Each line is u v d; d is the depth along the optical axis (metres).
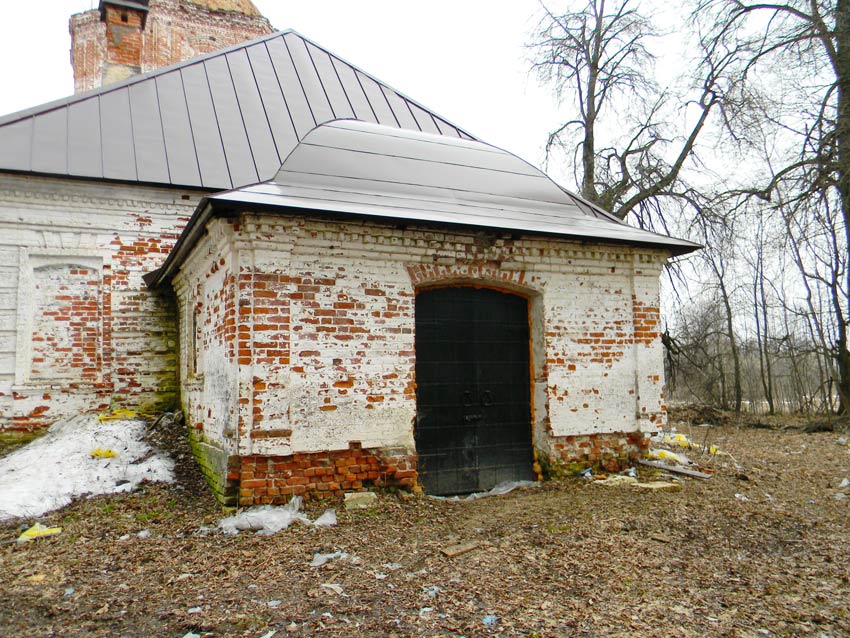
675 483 7.39
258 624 3.77
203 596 4.20
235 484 6.14
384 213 6.33
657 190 19.12
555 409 7.65
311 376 6.37
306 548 5.14
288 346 6.25
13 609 4.07
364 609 3.96
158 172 10.11
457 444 7.41
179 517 6.19
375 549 5.13
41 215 9.62
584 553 5.05
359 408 6.56
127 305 10.06
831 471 9.12
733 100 16.83
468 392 7.54
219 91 12.45
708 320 22.62
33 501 6.60
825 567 4.86
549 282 7.79
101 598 4.21
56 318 9.73
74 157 9.74
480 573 4.60
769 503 6.83
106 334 9.92
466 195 7.91
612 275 8.16
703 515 6.18
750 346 23.20
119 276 10.03
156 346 10.18
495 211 7.71
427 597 4.16
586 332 7.92
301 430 6.27
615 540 5.38
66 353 9.73
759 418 18.86
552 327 7.74
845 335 16.52
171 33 22.88
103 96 11.26
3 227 9.46
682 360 21.64
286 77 13.48
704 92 17.95
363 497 6.35
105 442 8.23
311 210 5.98
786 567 4.86
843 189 14.73
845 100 14.65
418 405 7.24
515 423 7.80
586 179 20.91
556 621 3.80
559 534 5.54
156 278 9.38
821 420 15.80
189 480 7.39
